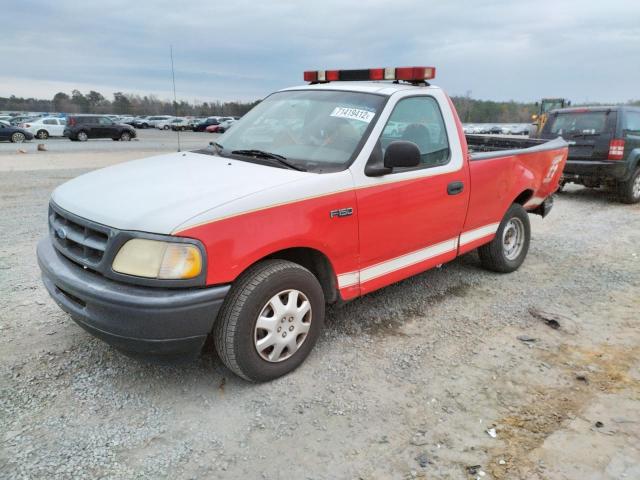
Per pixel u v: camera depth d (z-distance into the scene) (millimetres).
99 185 3260
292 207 3076
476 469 2541
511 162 5012
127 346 2766
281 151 3764
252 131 4168
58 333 3766
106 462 2512
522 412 3016
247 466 2525
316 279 3328
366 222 3543
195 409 2953
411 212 3896
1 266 5184
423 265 4238
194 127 50875
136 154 20062
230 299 2955
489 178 4727
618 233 7418
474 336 3971
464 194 4430
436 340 3887
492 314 4391
